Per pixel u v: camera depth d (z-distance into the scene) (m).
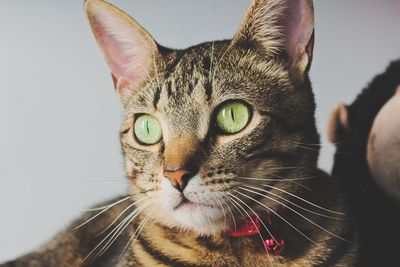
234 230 0.32
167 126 0.31
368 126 0.38
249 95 0.31
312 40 0.31
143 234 0.34
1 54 0.45
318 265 0.31
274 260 0.32
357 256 0.33
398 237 0.35
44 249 0.40
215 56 0.32
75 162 0.45
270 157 0.30
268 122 0.30
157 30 0.44
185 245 0.33
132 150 0.33
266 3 0.32
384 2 0.45
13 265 0.40
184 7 0.44
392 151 0.35
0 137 0.45
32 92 0.45
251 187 0.30
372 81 0.39
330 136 0.38
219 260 0.32
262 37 0.32
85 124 0.45
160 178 0.31
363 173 0.37
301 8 0.31
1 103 0.45
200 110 0.31
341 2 0.45
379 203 0.36
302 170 0.32
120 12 0.34
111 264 0.35
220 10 0.44
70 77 0.45
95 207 0.41
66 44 0.45
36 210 0.44
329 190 0.34
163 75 0.33
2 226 0.44
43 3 0.45
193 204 0.30
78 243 0.39
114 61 0.35
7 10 0.45
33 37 0.45
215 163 0.30
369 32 0.45
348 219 0.34
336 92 0.44
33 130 0.45
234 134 0.30
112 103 0.45
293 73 0.32
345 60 0.44
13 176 0.45
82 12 0.45
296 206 0.32
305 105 0.32
